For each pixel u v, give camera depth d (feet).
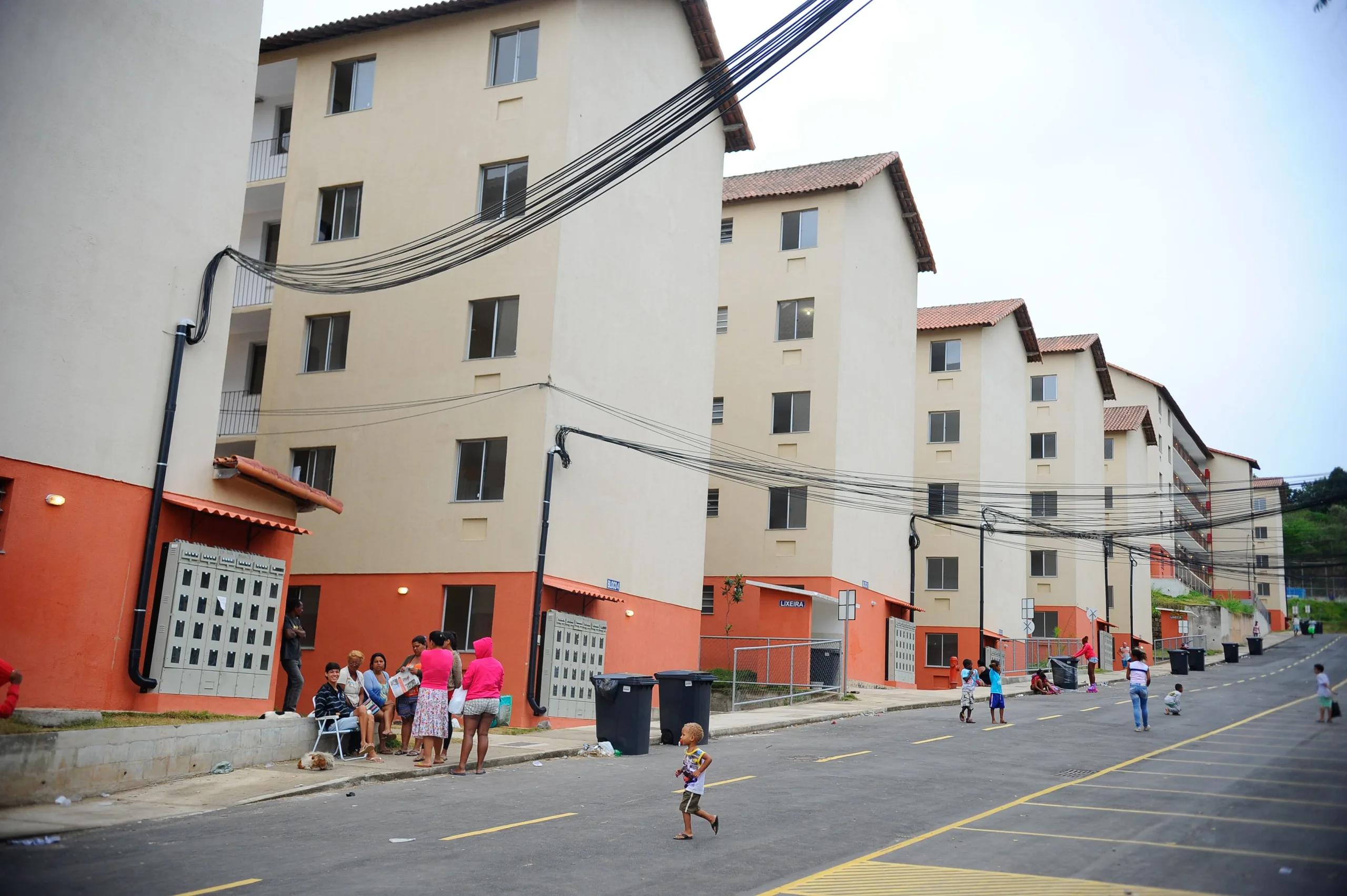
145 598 55.31
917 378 159.02
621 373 91.09
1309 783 54.80
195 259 59.88
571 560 83.25
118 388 55.36
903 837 40.98
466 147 88.69
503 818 43.34
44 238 52.65
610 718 65.82
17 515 50.78
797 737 76.07
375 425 87.10
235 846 36.99
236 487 61.26
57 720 48.57
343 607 84.89
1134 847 39.04
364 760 54.90
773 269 130.72
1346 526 277.85
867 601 129.29
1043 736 78.74
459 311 86.07
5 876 31.22
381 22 92.79
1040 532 181.68
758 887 33.14
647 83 95.40
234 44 62.85
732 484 127.75
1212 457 317.63
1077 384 190.70
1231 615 250.16
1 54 51.42
